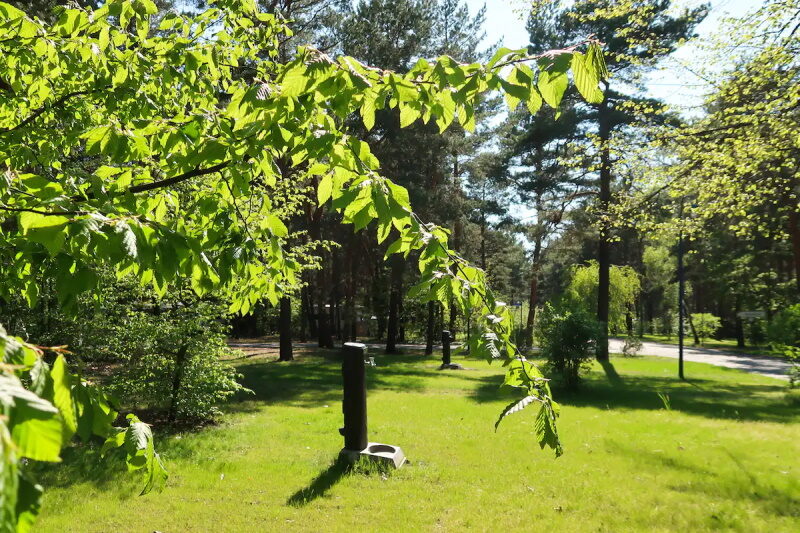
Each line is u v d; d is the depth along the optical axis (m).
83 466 6.81
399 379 17.75
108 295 8.23
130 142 2.45
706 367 24.48
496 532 5.24
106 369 11.37
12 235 2.11
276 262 2.97
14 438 0.68
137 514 5.50
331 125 2.09
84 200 2.20
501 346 2.02
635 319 60.47
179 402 9.39
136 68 3.26
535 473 7.14
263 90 1.92
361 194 1.86
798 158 10.98
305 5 19.70
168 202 3.04
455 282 2.06
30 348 1.09
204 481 6.53
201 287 2.19
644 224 13.82
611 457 7.89
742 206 11.97
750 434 9.43
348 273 31.23
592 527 5.35
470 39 26.47
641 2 12.17
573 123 23.03
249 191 2.87
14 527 0.58
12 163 3.16
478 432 9.52
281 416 10.90
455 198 26.12
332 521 5.48
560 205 27.92
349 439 7.60
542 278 52.97
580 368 16.23
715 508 5.82
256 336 39.34
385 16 21.98
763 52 10.23
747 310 37.19
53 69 3.36
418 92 1.89
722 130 10.91
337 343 35.16
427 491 6.41
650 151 12.22
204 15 3.67
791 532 5.16
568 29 20.48
